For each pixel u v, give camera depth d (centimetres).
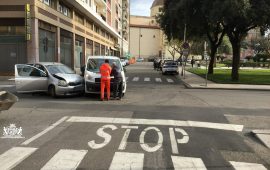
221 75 3975
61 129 989
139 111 1325
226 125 1101
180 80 3353
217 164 695
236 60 3167
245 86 2648
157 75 4128
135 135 926
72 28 4325
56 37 3662
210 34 4247
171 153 763
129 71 5044
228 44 9888
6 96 1098
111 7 8381
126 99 1727
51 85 1773
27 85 1825
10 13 2988
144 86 2608
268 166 692
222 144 861
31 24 2975
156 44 13575
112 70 1697
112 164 675
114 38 9581
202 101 1703
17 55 3062
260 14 2691
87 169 644
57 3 3650
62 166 658
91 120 1127
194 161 709
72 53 4394
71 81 1759
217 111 1377
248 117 1252
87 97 1798
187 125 1080
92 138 884
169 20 3612
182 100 1728
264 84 2855
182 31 3697
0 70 3088
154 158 722
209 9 2775
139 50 13412
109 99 1705
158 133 957
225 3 2575
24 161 686
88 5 4978
